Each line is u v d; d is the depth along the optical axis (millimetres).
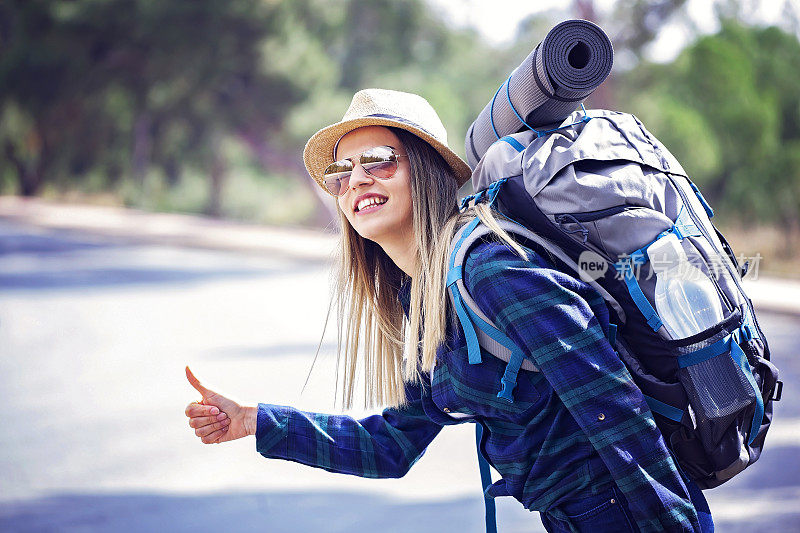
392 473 2424
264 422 2412
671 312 1935
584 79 2068
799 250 24000
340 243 2521
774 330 11969
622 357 1981
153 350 11195
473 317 2018
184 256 25406
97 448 6949
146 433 7359
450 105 43750
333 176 2342
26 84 37500
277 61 37469
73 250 27312
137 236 31016
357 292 2525
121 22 35625
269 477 6262
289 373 9555
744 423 2027
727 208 30266
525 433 2027
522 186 2039
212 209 48125
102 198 49844
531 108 2129
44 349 11477
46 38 37031
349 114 2363
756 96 31469
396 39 43312
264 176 52312
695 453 2002
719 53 31609
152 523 5367
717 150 30984
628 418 1883
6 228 35500
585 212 1974
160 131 43469
